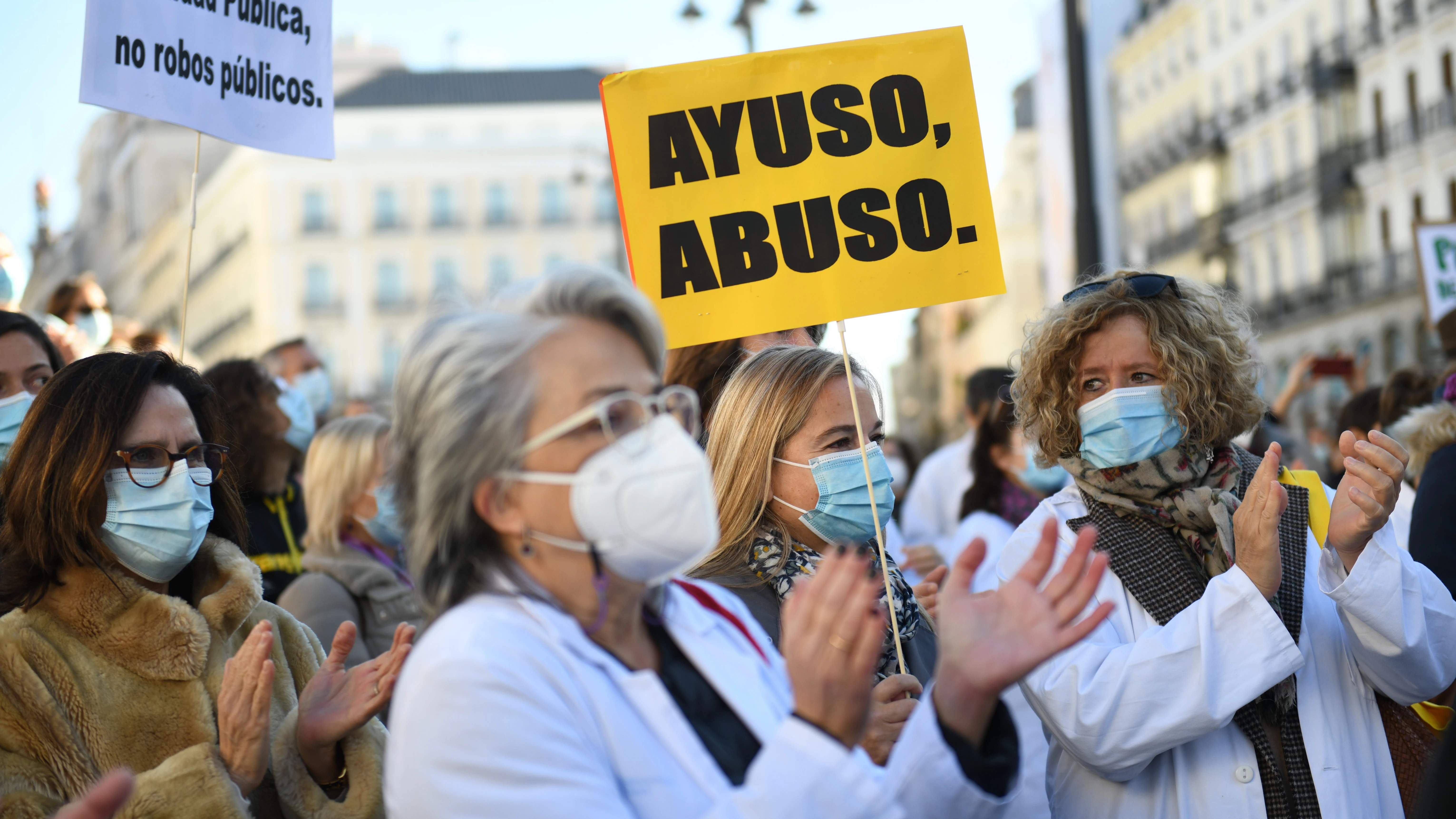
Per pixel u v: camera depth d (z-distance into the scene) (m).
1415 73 31.84
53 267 87.06
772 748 1.56
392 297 65.75
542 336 1.65
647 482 1.60
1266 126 39.09
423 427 1.66
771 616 2.62
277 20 3.54
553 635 1.62
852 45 2.91
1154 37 46.19
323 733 2.37
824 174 2.88
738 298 2.84
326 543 3.80
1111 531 2.70
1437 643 2.55
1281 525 2.65
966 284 2.85
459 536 1.66
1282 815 2.45
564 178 66.31
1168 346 2.68
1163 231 46.59
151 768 2.25
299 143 3.56
